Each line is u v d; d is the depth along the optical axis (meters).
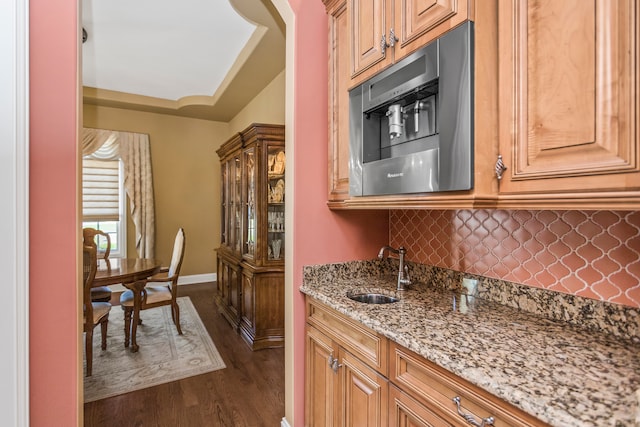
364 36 1.45
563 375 0.81
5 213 1.08
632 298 1.01
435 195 1.13
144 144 4.95
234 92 4.26
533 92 0.90
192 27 2.97
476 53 0.99
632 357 0.90
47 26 1.17
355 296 1.62
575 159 0.81
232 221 3.76
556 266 1.20
